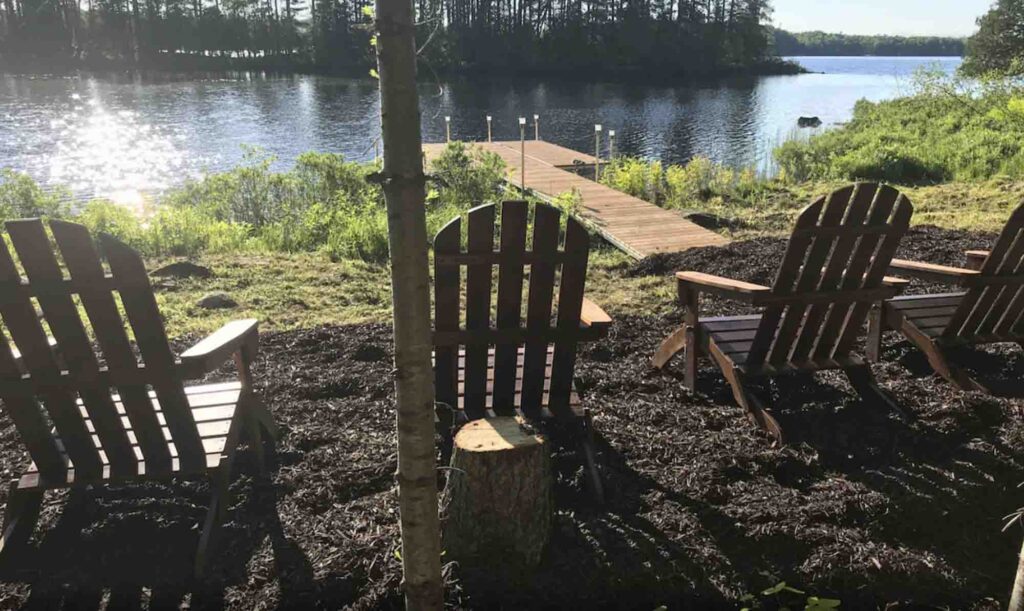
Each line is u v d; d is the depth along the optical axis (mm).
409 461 1556
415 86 1345
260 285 5578
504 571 2164
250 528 2367
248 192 9922
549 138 25875
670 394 3426
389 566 2154
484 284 2529
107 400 2229
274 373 3691
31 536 2387
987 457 2799
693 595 2127
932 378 3529
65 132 23719
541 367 2693
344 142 23438
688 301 3361
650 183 11172
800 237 2805
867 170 11555
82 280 2041
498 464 2117
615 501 2508
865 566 2191
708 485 2576
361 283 5680
